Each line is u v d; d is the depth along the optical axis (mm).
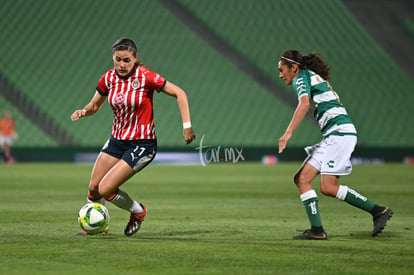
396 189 56562
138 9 130625
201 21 131625
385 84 129000
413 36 140250
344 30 134250
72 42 123875
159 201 45500
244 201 45562
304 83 26016
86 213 26547
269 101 122188
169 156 108438
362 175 76688
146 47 126188
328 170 26438
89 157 105938
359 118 124312
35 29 124250
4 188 55562
